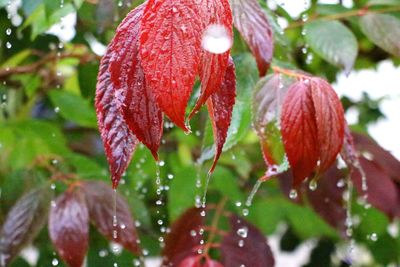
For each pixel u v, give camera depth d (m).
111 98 0.78
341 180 1.16
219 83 0.74
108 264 1.26
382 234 1.48
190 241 1.08
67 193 1.06
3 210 1.12
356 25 1.23
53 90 1.27
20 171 1.14
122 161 0.78
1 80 1.24
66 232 1.03
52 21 1.11
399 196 1.18
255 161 1.31
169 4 0.73
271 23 1.03
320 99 0.86
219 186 1.20
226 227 1.16
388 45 1.11
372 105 1.68
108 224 1.05
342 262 1.57
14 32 1.35
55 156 1.20
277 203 1.44
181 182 1.19
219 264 1.03
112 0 1.05
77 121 1.26
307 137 0.86
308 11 1.25
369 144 1.18
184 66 0.73
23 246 1.07
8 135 1.26
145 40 0.73
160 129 0.75
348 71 1.09
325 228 1.49
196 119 1.15
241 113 0.96
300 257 2.11
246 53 1.00
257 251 1.08
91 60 1.20
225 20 0.74
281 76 0.94
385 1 1.18
